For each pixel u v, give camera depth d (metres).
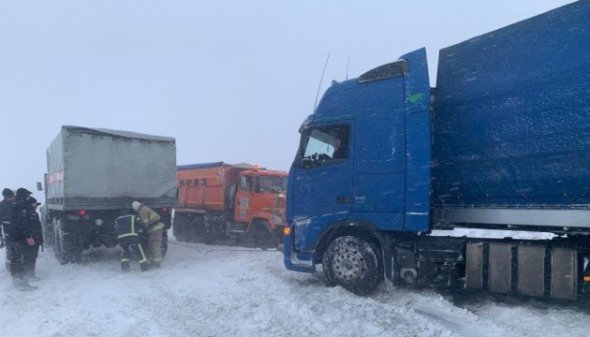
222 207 16.02
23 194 9.12
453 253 6.87
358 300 6.80
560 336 5.36
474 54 6.75
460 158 6.83
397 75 7.22
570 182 5.89
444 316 6.27
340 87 7.83
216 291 8.03
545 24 6.07
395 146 7.08
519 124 6.26
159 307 7.25
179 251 13.88
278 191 15.21
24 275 8.85
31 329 6.32
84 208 11.39
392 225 7.01
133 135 12.37
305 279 8.62
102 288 8.66
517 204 6.36
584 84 5.73
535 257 6.23
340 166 7.56
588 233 5.92
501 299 7.00
